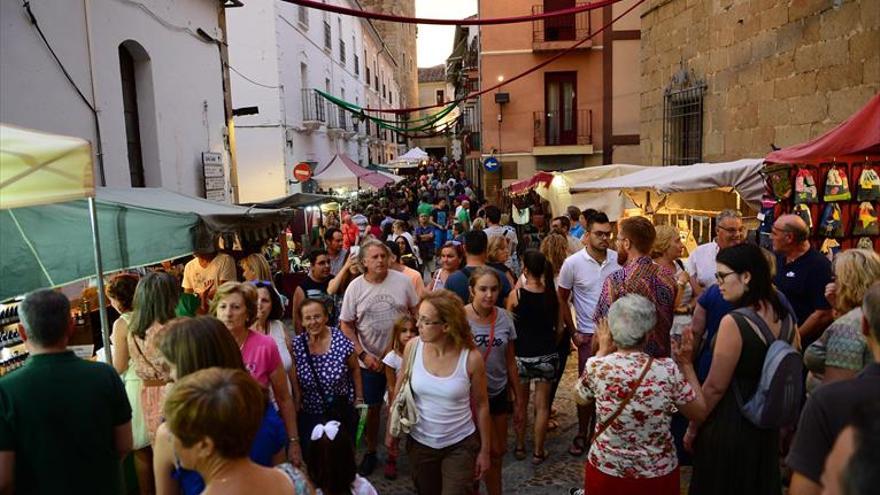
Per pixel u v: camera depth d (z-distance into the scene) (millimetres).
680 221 8758
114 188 6125
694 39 10375
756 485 2877
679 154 11086
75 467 2738
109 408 2889
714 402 2918
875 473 1043
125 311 4324
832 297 3484
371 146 32938
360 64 29031
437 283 5832
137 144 8250
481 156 21391
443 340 3330
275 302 4191
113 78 7281
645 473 2842
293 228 14797
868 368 2049
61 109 6344
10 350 4375
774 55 8133
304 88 18531
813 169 4895
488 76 20828
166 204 5645
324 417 4141
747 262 2947
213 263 6324
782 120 8008
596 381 2938
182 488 2438
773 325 2947
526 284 4609
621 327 2873
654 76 12016
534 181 11555
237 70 15648
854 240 4965
